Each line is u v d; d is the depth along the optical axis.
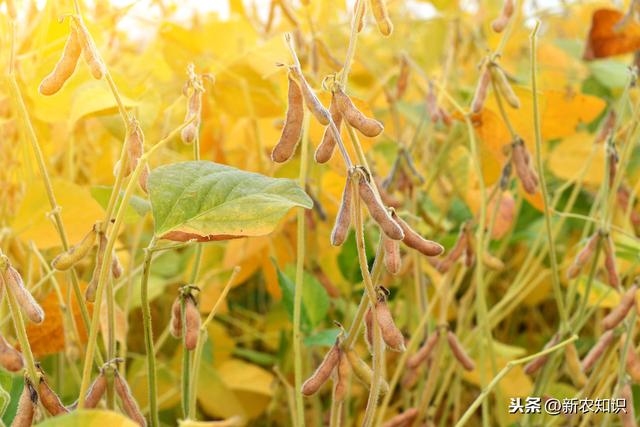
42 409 0.79
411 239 0.71
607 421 1.02
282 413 1.31
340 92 0.73
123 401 0.74
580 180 1.19
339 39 1.72
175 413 1.24
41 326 0.96
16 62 1.02
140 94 1.05
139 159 0.77
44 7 1.01
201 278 1.31
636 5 1.22
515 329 1.50
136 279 1.27
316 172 1.25
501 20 0.96
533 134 1.06
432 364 1.00
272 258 1.04
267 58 1.13
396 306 1.26
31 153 1.09
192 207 0.74
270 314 1.37
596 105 1.14
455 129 1.32
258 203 0.75
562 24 2.06
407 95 1.81
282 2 1.12
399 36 1.94
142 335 1.42
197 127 0.84
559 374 1.25
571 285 1.16
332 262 1.34
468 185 1.32
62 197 0.90
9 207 1.09
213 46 1.34
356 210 0.69
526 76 1.75
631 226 1.29
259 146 1.24
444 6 1.62
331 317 1.25
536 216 1.45
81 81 1.01
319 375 0.75
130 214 0.92
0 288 0.75
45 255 1.12
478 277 1.03
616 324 0.94
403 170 1.11
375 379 0.73
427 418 1.06
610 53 1.25
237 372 1.26
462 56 1.68
